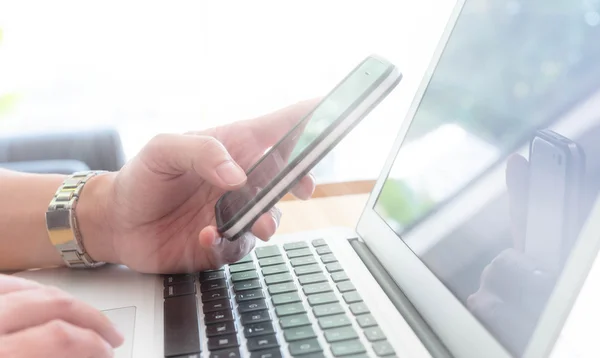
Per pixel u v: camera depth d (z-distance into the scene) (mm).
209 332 365
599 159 312
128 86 1232
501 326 326
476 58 461
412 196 473
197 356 342
